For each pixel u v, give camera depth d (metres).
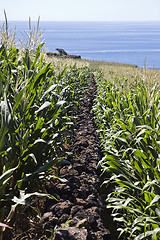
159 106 4.04
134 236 2.59
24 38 3.33
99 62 35.19
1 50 3.68
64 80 6.47
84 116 7.53
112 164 2.98
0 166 2.25
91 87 15.12
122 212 3.13
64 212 2.83
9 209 2.41
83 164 4.07
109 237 2.66
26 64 3.40
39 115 3.16
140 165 3.06
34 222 2.55
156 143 2.93
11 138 2.34
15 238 2.27
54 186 3.27
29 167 2.53
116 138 3.51
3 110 2.12
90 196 3.21
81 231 2.38
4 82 2.70
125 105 4.90
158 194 2.49
